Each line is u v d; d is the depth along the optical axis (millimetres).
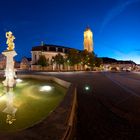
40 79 25469
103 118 7773
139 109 9227
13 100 12797
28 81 23859
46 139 3652
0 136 3725
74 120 7336
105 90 16000
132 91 15484
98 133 6070
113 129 6438
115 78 32094
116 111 8859
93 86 18797
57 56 85625
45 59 83312
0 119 8648
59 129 4234
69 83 16656
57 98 13305
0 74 28297
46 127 4355
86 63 92875
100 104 10469
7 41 18656
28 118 8773
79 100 11633
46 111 9977
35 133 3947
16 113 9695
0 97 13680
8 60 18734
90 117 7910
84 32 126438
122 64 141375
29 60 100875
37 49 87875
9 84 18500
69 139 4859
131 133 6031
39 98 13375
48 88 17984
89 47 124188
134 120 7426
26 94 14992
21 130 4117
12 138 3633
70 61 84000
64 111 6016
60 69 88875
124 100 11570
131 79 29734
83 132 6148
